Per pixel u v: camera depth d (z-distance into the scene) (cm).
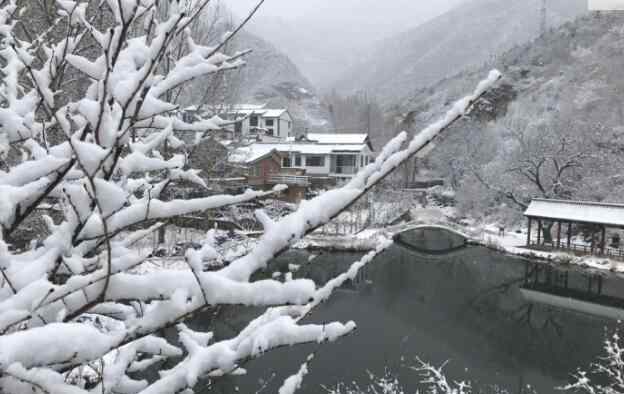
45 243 169
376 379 1139
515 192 3484
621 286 2100
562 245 2823
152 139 215
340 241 2477
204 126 217
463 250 2830
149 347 212
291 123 5009
